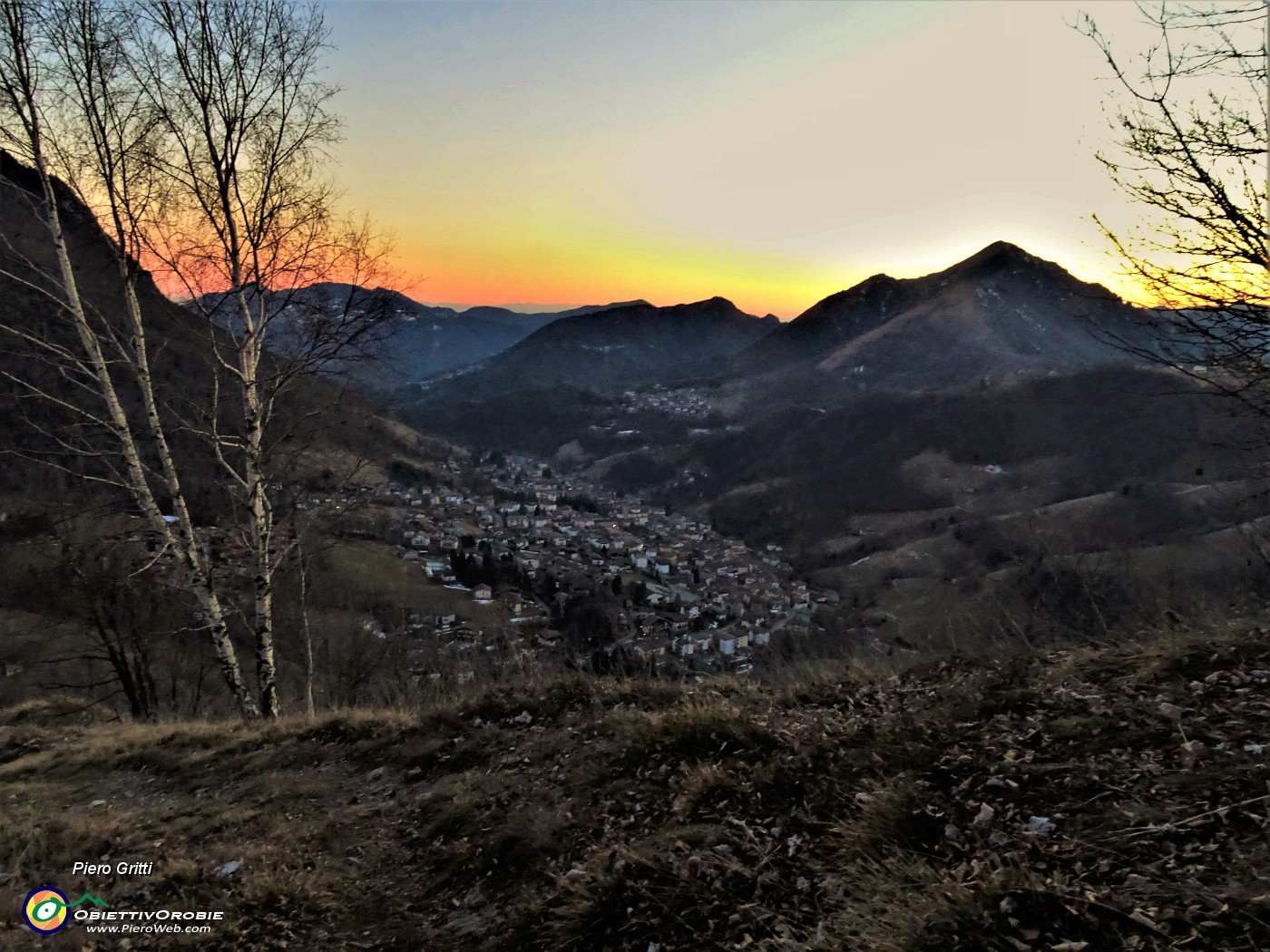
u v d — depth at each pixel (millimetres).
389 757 7375
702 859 3811
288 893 4773
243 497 10320
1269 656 4551
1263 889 2428
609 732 6473
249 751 8273
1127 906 2539
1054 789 3594
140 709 14594
